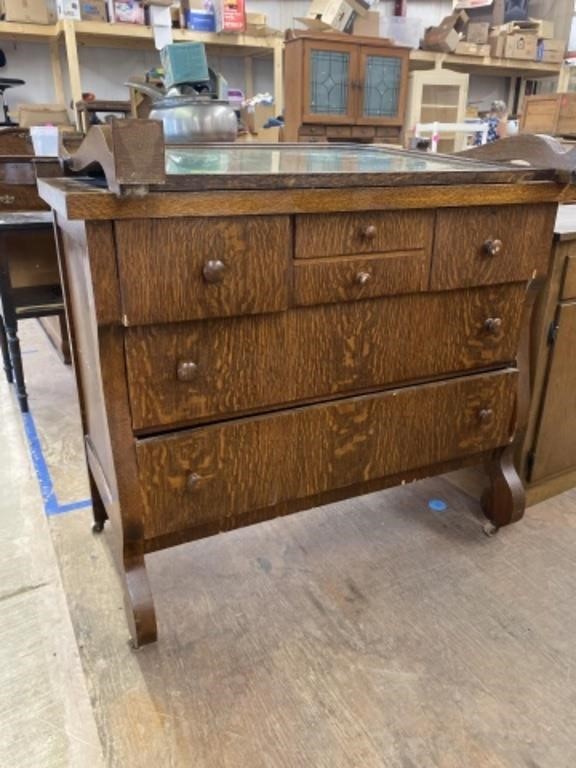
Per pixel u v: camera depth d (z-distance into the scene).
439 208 1.09
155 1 4.01
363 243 1.04
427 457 1.32
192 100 1.78
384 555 1.42
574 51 6.02
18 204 2.35
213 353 1.01
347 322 1.11
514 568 1.37
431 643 1.16
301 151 1.58
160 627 1.20
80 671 1.08
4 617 1.20
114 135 0.78
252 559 1.41
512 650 1.14
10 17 3.92
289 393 1.11
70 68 3.99
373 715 1.01
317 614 1.24
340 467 1.22
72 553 1.40
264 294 0.99
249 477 1.12
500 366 1.35
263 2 5.23
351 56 4.25
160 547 1.12
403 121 4.65
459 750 0.94
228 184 0.89
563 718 1.00
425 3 5.89
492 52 5.50
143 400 0.98
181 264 0.91
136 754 0.94
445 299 1.19
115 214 0.83
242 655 1.13
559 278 1.38
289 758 0.93
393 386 1.22
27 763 0.92
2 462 1.82
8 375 2.43
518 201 1.14
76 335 1.27
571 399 1.54
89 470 1.40
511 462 1.47
